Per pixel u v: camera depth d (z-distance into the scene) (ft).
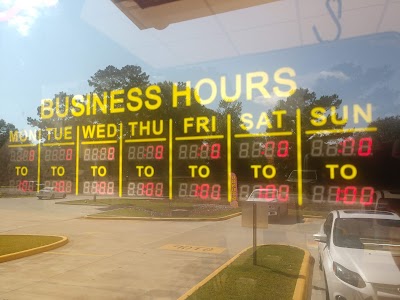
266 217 20.76
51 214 49.21
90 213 47.60
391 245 15.44
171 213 39.47
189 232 34.60
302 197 19.19
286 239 26.86
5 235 35.70
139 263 23.77
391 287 12.86
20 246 28.86
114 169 20.03
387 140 14.07
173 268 22.25
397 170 15.76
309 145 15.43
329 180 17.03
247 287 16.30
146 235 34.58
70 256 26.48
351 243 15.87
